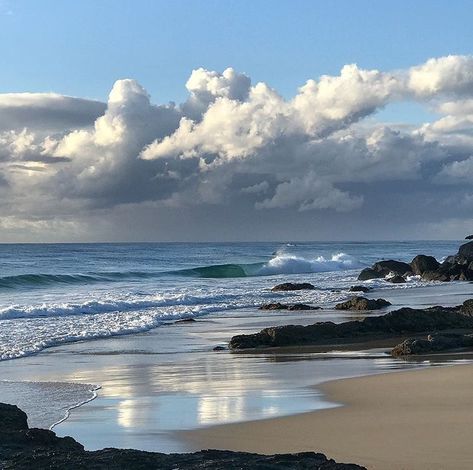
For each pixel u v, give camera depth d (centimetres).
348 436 1188
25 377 1895
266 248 16700
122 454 898
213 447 1163
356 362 2084
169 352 2361
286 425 1284
